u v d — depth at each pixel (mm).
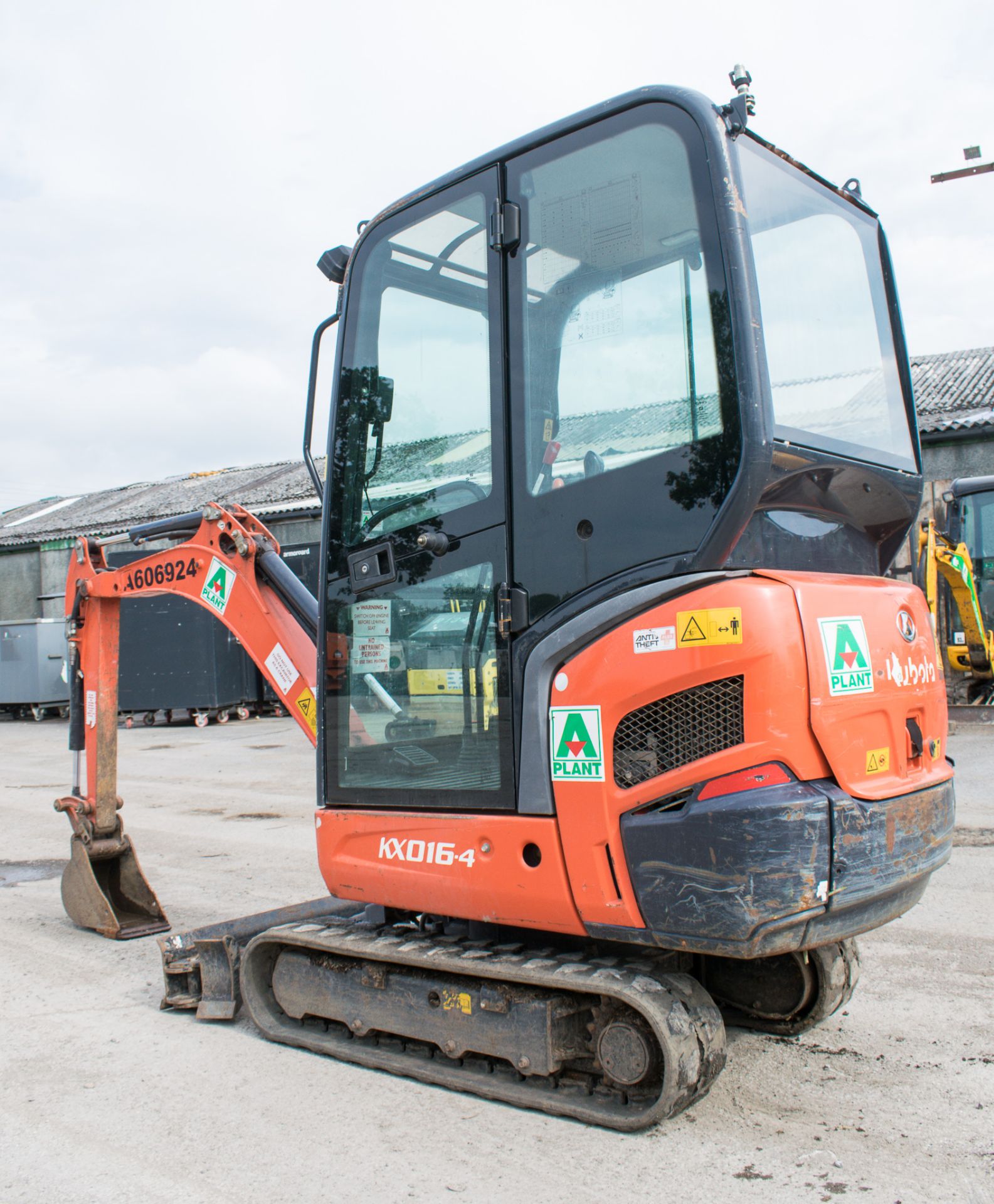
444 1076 3354
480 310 3303
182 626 17109
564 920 3018
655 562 2859
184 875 6719
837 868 2721
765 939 2686
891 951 4625
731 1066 3506
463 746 3287
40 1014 4254
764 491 2836
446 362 3387
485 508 3227
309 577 15438
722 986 3869
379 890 3500
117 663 5547
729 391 2742
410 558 3441
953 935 4797
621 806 2895
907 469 3605
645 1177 2777
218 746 14391
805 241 3271
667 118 2930
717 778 2748
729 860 2680
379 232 3641
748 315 2740
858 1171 2799
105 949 5168
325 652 3723
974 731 11289
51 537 27062
